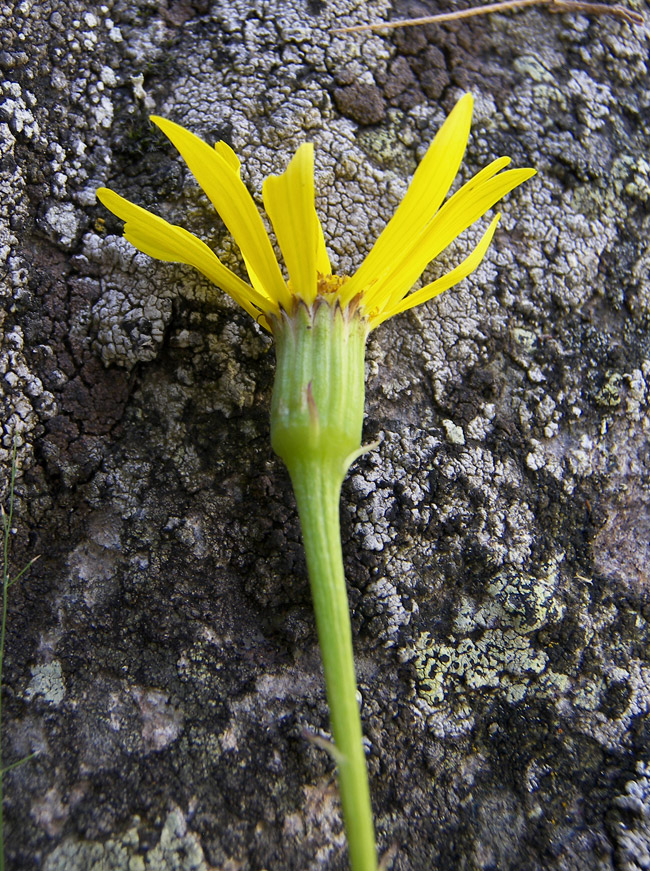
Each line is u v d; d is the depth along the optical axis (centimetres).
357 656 7
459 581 7
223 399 7
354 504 7
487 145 9
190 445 7
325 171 8
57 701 7
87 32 8
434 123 9
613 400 8
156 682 7
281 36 8
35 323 7
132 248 7
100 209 8
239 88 8
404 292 6
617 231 9
